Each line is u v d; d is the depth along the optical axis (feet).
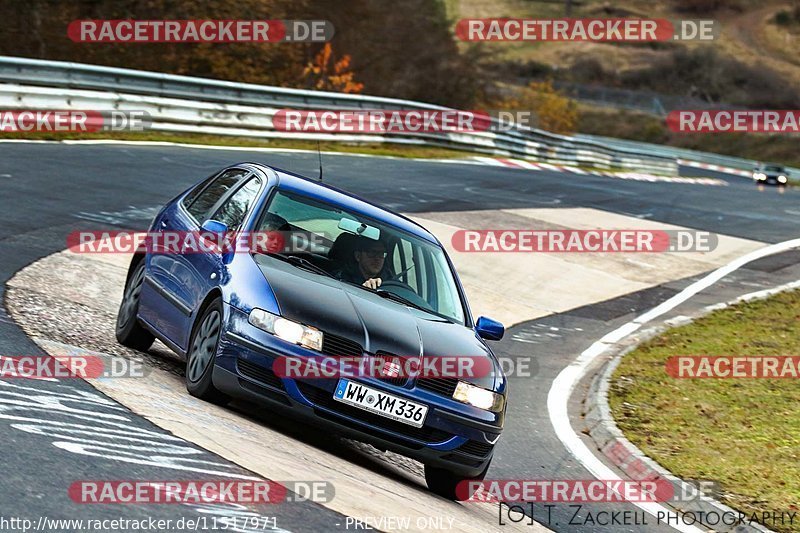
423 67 551.18
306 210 85.71
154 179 202.80
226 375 73.26
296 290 75.46
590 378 134.00
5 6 390.01
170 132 276.82
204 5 414.82
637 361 141.08
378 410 71.87
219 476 57.77
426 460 74.18
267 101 306.76
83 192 175.94
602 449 104.06
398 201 231.91
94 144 234.79
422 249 88.43
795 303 189.78
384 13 546.26
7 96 231.50
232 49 422.41
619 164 494.59
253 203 85.10
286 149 292.81
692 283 203.72
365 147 339.98
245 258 78.84
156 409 70.13
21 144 215.72
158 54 411.75
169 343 85.10
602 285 191.42
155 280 90.58
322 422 71.56
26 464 52.60
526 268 191.62
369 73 538.06
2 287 105.19
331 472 67.31
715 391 126.93
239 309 73.72
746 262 228.43
